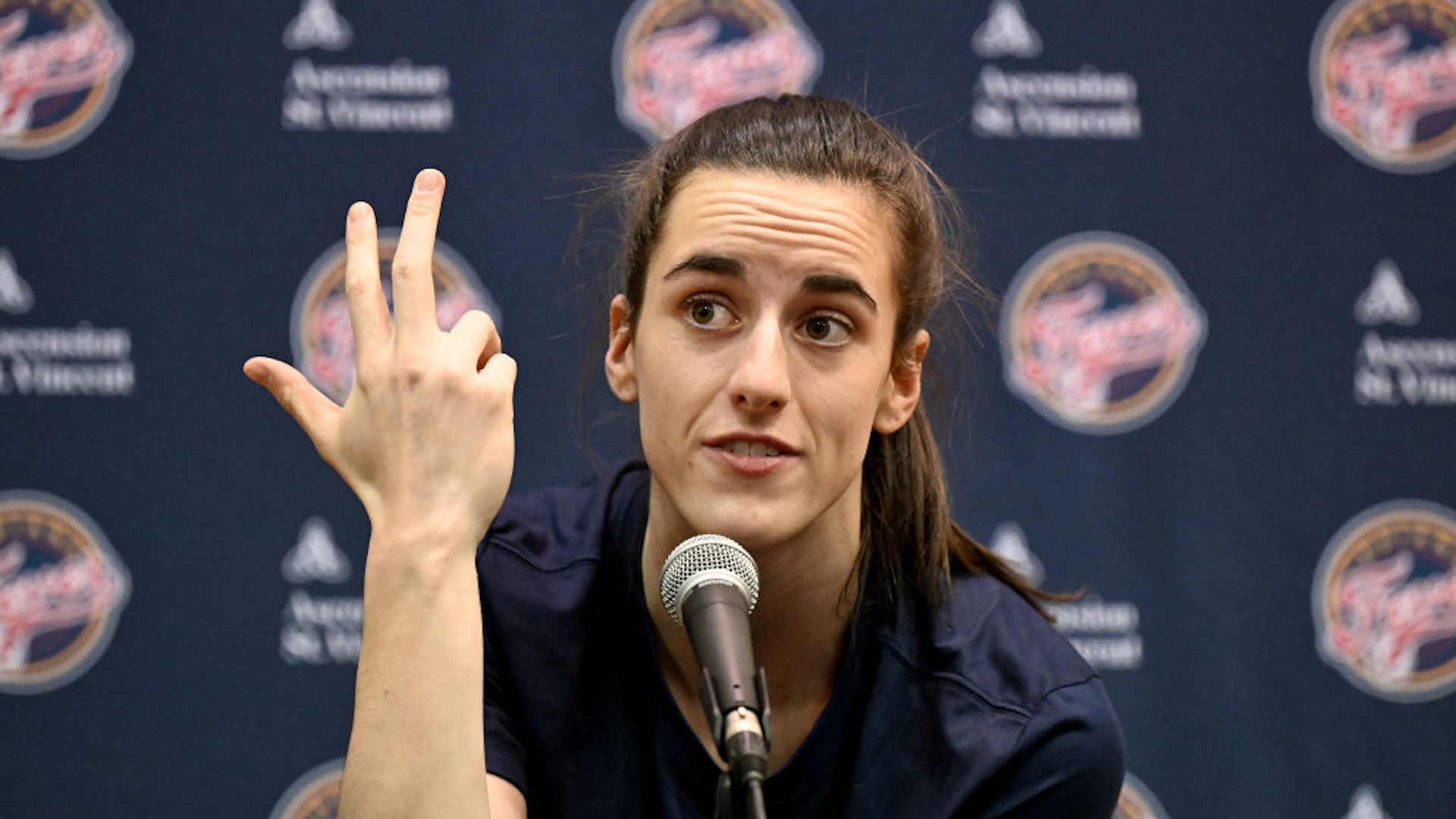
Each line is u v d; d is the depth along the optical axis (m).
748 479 4.08
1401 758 8.05
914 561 4.94
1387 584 8.13
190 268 7.86
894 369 4.65
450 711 3.65
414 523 3.73
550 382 7.91
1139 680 8.04
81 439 7.77
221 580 7.79
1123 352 8.14
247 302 7.88
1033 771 4.55
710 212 4.18
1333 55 8.27
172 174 7.87
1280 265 8.20
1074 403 8.12
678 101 8.09
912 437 4.94
